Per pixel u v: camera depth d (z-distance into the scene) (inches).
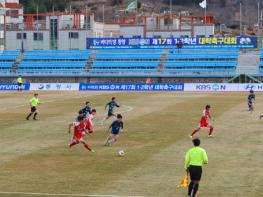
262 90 4881.9
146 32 7682.1
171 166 1473.9
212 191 1195.9
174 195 1164.5
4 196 1154.7
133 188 1227.2
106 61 6505.9
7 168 1453.0
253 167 1449.3
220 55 6353.3
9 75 6264.8
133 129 2239.2
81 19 7519.7
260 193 1173.1
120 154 1630.2
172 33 7623.0
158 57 6471.5
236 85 4960.6
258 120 2546.8
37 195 1162.6
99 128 2294.5
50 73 6250.0
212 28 7603.4
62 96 4288.9
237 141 1914.4
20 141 1931.6
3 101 3789.4
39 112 2962.6
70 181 1296.8
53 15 7357.3
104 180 1307.8
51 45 7362.2
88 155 1648.6
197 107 3240.7
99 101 3725.4
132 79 6102.4
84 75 6151.6
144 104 3479.3
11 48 7401.6
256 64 6127.0
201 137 2017.7
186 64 6250.0
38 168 1454.2
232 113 2859.3
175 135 2069.4
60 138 2001.7
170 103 3550.7
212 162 1523.1
